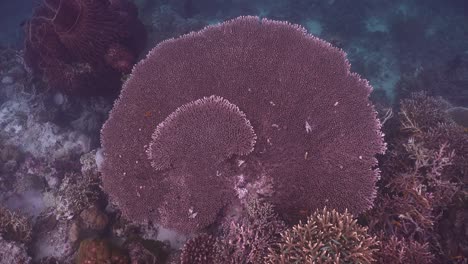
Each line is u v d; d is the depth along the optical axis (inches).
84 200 254.2
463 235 202.5
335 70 236.1
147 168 221.6
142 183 218.5
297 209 202.2
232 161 210.2
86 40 320.2
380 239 194.1
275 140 214.5
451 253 200.1
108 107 399.5
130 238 217.6
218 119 209.6
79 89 360.5
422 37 970.7
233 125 206.2
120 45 339.9
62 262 242.1
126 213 217.8
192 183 204.2
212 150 204.5
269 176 208.7
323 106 221.5
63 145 359.9
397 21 1029.8
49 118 388.8
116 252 197.0
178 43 270.5
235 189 206.4
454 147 240.2
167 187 212.8
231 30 266.4
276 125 217.0
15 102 421.1
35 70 398.3
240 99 230.5
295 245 165.5
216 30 270.5
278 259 164.1
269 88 231.0
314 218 175.8
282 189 206.8
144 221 217.0
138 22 403.5
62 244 247.8
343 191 201.2
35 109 397.1
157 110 239.3
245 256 177.9
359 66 766.5
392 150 248.2
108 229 255.0
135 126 237.3
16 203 304.5
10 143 361.4
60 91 389.4
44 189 324.2
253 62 243.4
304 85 229.0
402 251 179.0
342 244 163.0
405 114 265.9
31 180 323.6
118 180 225.1
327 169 205.9
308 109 221.3
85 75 342.0
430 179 220.4
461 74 710.5
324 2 1076.5
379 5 1155.9
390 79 754.2
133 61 350.0
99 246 193.5
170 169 214.4
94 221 249.0
